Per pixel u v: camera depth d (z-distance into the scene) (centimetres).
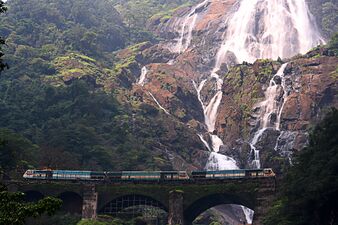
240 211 16900
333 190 7519
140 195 11500
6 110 17038
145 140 18288
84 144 15275
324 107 19562
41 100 18150
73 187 11619
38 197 11900
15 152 11988
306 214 8069
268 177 11100
